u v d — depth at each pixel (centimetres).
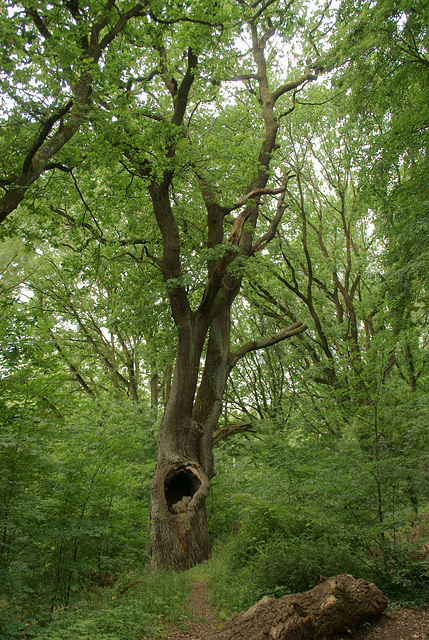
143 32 1009
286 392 2400
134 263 1608
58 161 988
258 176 1583
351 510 687
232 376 2633
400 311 1255
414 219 1190
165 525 1137
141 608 638
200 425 1295
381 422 730
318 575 606
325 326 2194
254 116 1745
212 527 1436
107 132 936
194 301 1758
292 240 2180
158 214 1312
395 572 592
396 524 622
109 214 1361
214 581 789
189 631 572
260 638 448
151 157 1266
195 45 1098
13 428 603
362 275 1805
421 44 1334
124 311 1537
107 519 804
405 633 473
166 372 2408
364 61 1357
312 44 1683
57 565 665
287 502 865
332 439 972
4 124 823
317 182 2195
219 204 1470
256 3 1313
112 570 861
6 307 1028
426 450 698
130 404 1948
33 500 601
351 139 1927
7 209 721
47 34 842
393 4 1181
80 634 507
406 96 1420
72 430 729
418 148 1294
